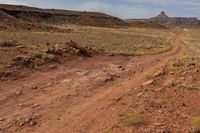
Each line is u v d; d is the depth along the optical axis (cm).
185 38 11456
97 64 2823
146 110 1236
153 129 1049
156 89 1552
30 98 1630
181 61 2906
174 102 1335
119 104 1382
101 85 1955
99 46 5156
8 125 1266
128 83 1977
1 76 1953
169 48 6438
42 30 9375
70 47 3225
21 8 16475
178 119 1139
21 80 1956
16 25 9006
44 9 19012
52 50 2817
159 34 14262
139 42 7600
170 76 1922
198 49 5850
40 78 2050
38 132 1183
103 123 1180
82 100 1577
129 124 1104
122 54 4081
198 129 1030
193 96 1427
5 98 1605
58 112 1398
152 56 4312
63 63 2617
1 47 2711
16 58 2303
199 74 1962
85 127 1172
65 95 1681
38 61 2397
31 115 1364
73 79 2103
